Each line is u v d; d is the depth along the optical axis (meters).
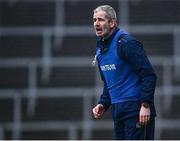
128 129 17.42
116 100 17.55
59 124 45.34
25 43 49.25
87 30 49.16
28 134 45.38
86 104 46.09
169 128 44.56
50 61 48.12
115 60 17.33
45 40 49.16
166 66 47.31
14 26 49.91
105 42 17.44
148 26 48.84
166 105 45.69
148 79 16.88
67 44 48.66
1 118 46.38
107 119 44.59
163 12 49.38
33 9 50.50
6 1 50.94
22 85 47.62
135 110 17.34
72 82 47.03
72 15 49.78
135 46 17.03
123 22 49.03
